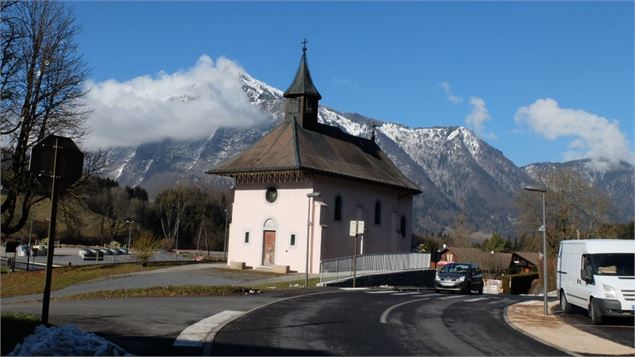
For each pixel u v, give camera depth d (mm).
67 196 41531
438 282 34594
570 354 12461
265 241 44781
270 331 13898
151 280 36094
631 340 15008
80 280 40281
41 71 38969
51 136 12031
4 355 9000
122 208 120438
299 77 50750
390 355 11453
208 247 108188
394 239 52125
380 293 28047
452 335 14469
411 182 56969
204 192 124812
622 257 18719
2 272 50469
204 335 12883
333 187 45312
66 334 9477
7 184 38719
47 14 39969
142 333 12859
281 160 44156
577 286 19547
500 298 28500
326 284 33344
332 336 13516
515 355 12055
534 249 79312
